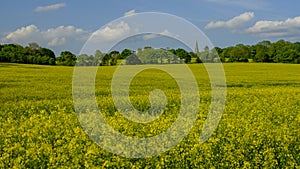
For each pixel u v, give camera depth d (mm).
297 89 27266
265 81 33625
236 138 11648
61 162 9656
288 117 15875
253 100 20734
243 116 15320
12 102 19219
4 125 13383
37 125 12953
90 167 9359
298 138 12266
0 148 10891
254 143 11273
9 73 34000
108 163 9445
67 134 11703
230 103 19250
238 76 38406
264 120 14617
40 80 29188
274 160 10094
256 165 10141
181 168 9773
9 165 9656
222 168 9906
